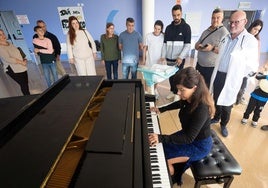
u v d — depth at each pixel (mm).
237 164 1330
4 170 724
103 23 6148
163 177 1041
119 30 6297
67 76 1802
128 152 887
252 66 1983
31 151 827
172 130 2469
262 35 6352
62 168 912
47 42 3371
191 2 5832
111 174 767
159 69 2363
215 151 1455
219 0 5801
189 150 1325
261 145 2145
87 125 1272
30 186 648
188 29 2750
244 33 1904
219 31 2334
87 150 891
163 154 1184
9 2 5555
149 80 2365
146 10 5438
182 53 2822
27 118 1114
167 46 2947
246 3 5824
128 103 1342
